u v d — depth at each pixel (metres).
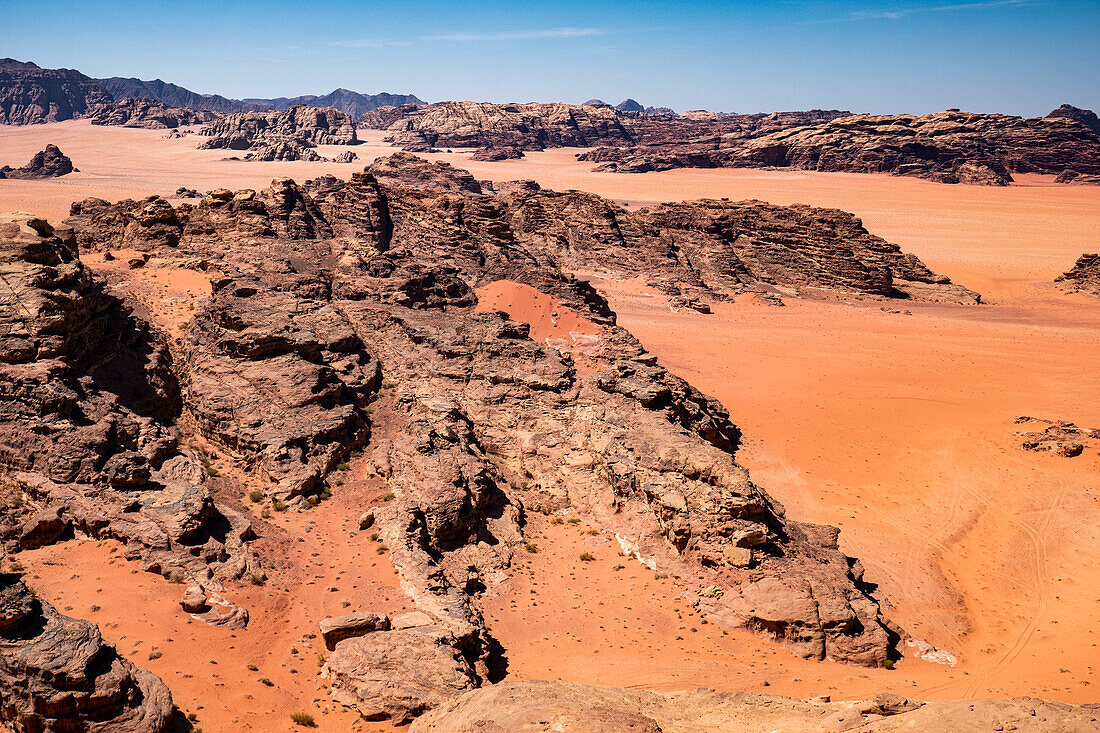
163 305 68.06
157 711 31.30
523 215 157.00
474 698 30.86
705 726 28.28
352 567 45.34
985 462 73.44
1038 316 137.12
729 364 100.94
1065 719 25.39
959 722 25.88
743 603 44.19
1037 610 50.00
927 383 96.50
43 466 45.03
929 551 57.38
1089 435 77.81
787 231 154.12
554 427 60.00
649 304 130.00
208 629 38.28
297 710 34.31
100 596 38.78
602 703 29.64
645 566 48.75
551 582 47.56
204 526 44.72
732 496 48.22
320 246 83.50
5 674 30.58
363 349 66.56
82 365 53.06
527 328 73.25
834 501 65.00
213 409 55.78
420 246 112.88
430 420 58.69
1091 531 60.56
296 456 53.00
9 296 50.59
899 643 44.34
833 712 28.59
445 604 41.34
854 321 128.50
